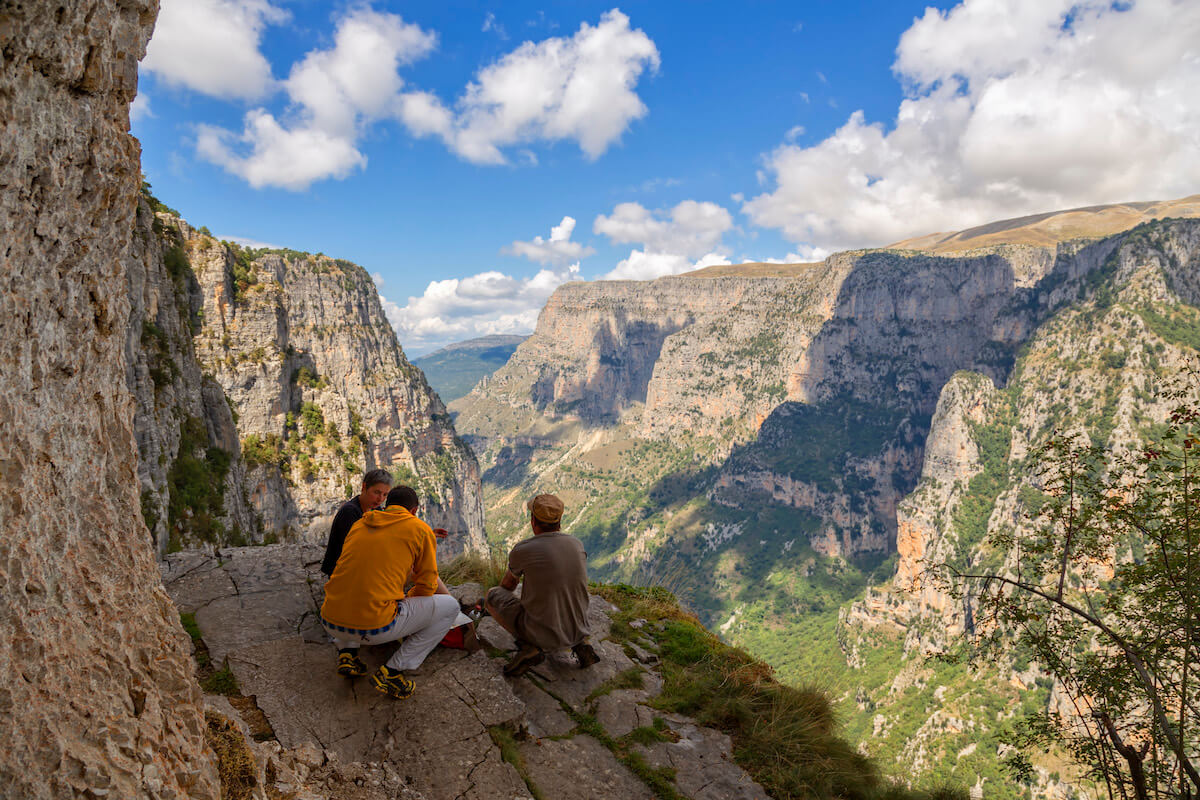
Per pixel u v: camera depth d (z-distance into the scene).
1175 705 7.38
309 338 117.88
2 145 2.00
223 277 91.06
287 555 7.69
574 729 5.35
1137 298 146.50
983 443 162.25
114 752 2.20
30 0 2.02
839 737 6.33
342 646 4.97
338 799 3.63
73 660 2.27
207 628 5.68
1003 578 8.68
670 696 6.28
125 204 2.83
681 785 4.89
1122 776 7.78
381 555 4.88
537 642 5.75
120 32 2.56
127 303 3.02
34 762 1.92
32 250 2.24
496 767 4.43
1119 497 7.74
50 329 2.40
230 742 3.35
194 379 45.47
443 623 5.27
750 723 6.01
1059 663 8.16
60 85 2.29
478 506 152.62
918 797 5.77
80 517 2.58
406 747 4.48
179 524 35.25
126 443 3.03
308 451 98.50
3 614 2.00
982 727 88.19
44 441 2.35
